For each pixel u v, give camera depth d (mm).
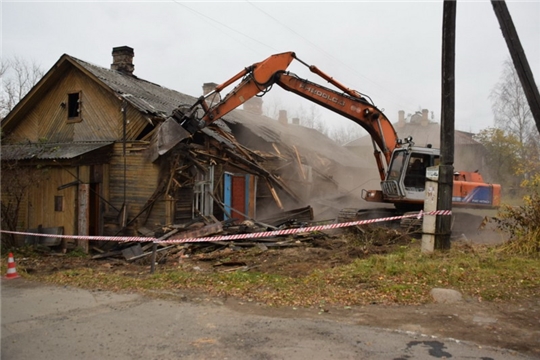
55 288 7664
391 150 13930
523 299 6309
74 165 13594
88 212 13734
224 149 15109
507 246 9711
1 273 9180
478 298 6395
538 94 5758
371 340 4914
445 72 9188
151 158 13445
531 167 30609
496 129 37375
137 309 6227
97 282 8039
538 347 4715
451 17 9016
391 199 13836
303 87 13070
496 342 4852
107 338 5105
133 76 19297
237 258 10289
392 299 6406
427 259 8516
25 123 17281
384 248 10641
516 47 5727
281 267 9078
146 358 4527
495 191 14344
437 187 9359
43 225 14398
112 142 14516
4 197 14461
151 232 12984
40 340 5078
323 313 5910
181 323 5582
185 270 9344
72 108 16281
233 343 4875
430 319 5602
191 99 21656
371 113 13633
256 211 17359
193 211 14055
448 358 4441
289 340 4934
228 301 6562
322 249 10984
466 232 14086
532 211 9852
